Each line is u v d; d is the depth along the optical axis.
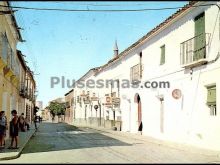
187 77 17.83
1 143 15.86
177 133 18.88
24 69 38.03
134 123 27.27
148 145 17.86
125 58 29.50
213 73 15.40
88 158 12.42
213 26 15.35
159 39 21.72
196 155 13.62
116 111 33.94
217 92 15.05
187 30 17.84
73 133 30.12
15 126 15.80
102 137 24.25
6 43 18.70
